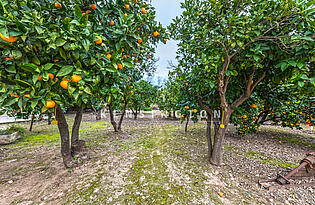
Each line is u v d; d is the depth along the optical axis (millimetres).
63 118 2506
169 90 8758
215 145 2752
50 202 1781
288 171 2498
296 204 1732
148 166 2715
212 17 2135
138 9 1827
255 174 2428
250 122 4562
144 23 1723
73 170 2539
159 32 1971
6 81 1122
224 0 1909
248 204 1747
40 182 2191
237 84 2771
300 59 1623
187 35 2512
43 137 4738
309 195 1872
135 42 1614
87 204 1751
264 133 5449
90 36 1145
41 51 1183
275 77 2289
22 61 1079
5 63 1091
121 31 1398
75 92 1175
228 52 2078
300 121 4730
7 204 1735
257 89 3141
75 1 1307
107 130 5922
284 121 4863
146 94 9203
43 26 1094
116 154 3281
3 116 8250
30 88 1082
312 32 1513
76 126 2994
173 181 2236
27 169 2574
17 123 7121
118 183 2180
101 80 1488
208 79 2311
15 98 1079
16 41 989
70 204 1751
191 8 2121
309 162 2105
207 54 2330
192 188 2062
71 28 1039
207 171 2533
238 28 1821
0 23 847
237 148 3709
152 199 1840
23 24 912
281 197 1855
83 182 2201
